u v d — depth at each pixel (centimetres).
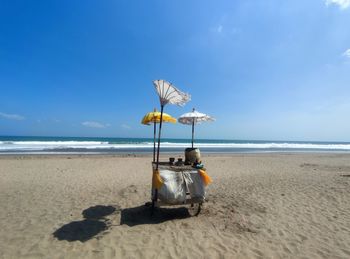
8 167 1310
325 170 1387
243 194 799
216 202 712
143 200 729
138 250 430
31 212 614
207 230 515
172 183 571
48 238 473
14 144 3425
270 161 1888
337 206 676
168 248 438
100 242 458
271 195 784
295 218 589
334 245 457
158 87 541
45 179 1016
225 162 1761
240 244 456
